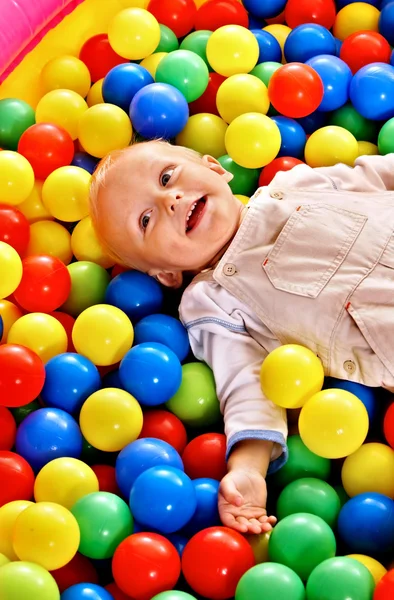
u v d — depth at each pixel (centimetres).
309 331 179
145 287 196
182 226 187
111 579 161
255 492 160
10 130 229
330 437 155
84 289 203
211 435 174
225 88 227
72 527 142
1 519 150
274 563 140
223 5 253
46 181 214
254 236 189
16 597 130
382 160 209
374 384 174
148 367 173
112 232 194
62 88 241
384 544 149
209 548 142
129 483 160
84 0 258
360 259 180
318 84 221
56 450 167
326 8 256
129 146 202
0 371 167
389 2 257
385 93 223
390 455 164
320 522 148
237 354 182
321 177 205
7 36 226
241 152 214
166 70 230
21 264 189
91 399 170
